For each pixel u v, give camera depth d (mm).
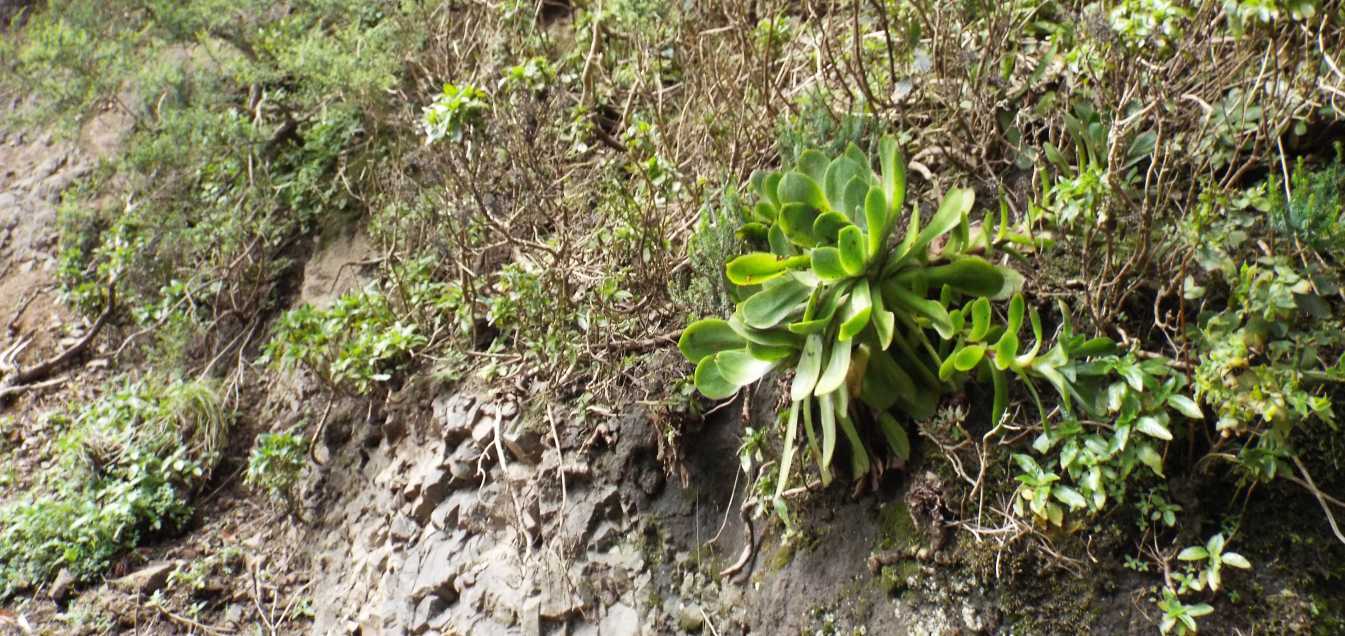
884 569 2967
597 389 3566
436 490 3807
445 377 4016
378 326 4316
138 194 5695
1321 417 2453
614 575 3365
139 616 4184
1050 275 3053
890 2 3727
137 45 5684
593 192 4098
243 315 5062
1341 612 2492
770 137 3719
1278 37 2828
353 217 5031
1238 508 2652
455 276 4301
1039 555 2768
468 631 3477
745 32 3924
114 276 5383
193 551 4402
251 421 4762
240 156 5246
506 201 4238
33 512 4535
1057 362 2752
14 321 5738
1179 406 2613
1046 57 3301
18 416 5266
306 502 4277
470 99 3887
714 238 3279
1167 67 3148
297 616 4051
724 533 3314
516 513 3541
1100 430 2775
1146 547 2678
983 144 3367
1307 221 2623
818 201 3066
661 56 4355
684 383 3412
